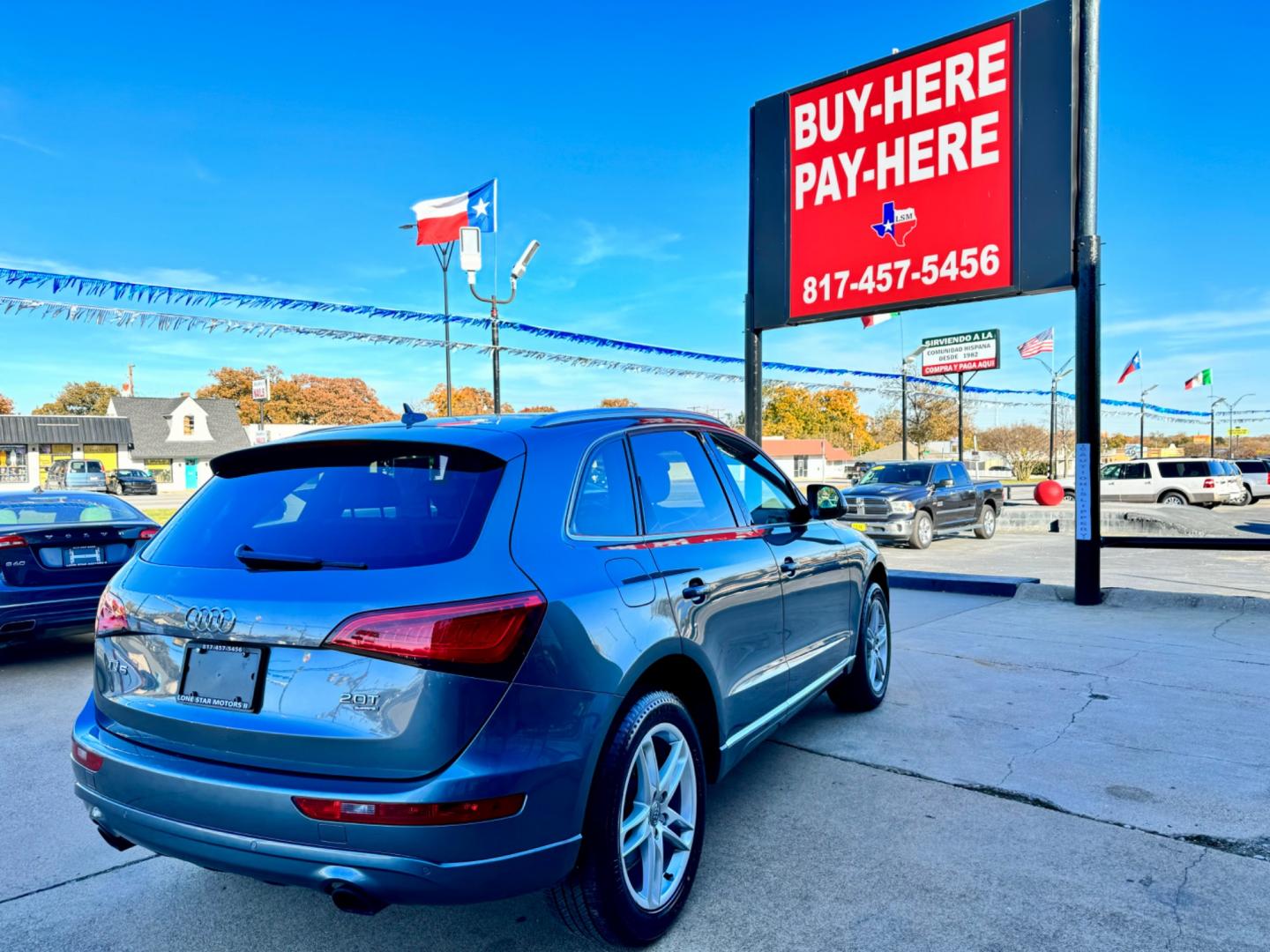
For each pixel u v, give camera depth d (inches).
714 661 124.0
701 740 126.8
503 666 89.6
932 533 622.8
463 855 86.3
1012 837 133.0
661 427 136.3
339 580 91.7
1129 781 153.8
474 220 666.8
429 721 85.7
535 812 91.0
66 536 250.2
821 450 3034.0
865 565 195.6
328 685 87.8
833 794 151.3
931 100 358.9
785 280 408.5
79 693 228.7
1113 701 204.2
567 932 111.0
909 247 368.2
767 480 166.6
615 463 121.0
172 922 114.0
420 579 90.2
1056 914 110.1
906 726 188.4
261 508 109.0
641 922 103.3
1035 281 336.2
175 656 97.8
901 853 128.3
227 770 91.6
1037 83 331.6
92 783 101.9
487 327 539.5
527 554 97.9
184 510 116.6
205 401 2426.2
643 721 104.7
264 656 91.6
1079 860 124.6
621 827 101.4
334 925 113.4
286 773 89.2
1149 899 113.3
